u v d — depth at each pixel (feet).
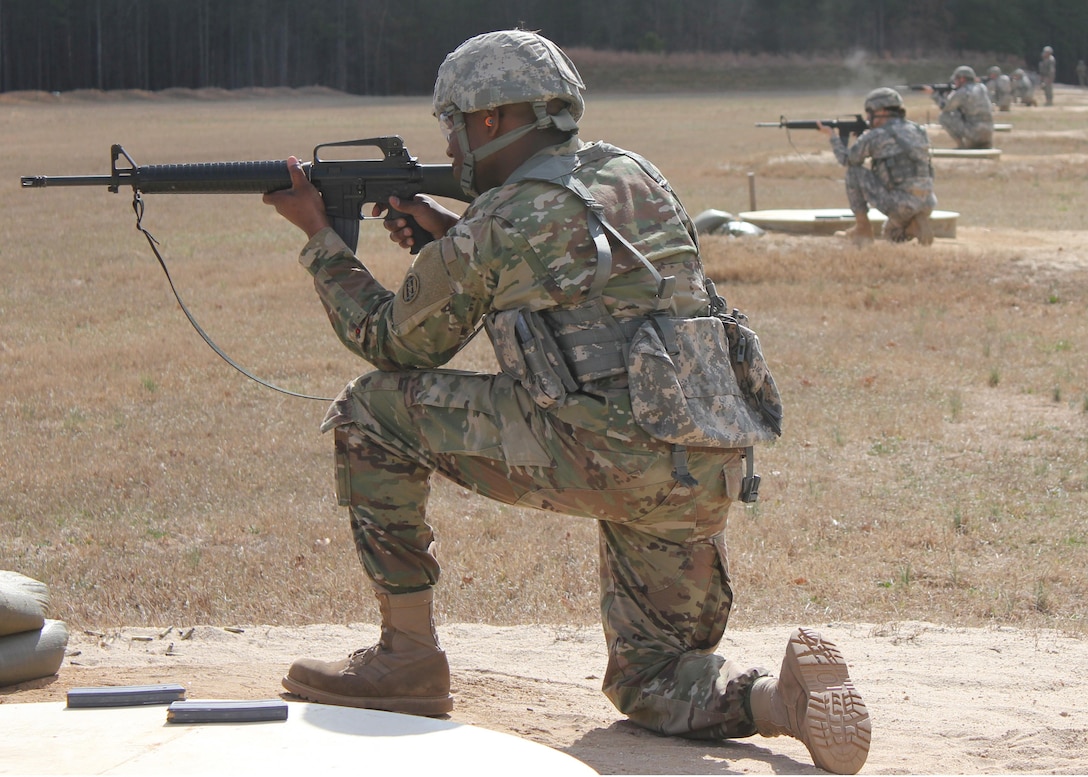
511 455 13.60
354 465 14.56
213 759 10.71
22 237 79.82
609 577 15.31
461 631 22.15
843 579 26.55
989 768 14.55
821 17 390.21
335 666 15.14
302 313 57.00
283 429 39.34
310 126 204.95
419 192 15.69
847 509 32.01
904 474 35.47
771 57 390.42
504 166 14.48
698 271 14.49
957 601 25.31
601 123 206.80
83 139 170.60
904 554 28.55
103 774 10.32
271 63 372.38
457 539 29.40
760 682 14.01
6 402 42.39
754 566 27.22
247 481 34.27
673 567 14.62
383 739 11.28
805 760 14.42
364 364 47.80
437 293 13.79
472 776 10.47
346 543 28.99
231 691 16.39
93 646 20.10
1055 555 28.53
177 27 361.71
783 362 48.29
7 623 16.56
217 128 199.72
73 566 27.37
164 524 30.76
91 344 51.24
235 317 56.18
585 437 13.38
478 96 14.12
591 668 19.52
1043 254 65.21
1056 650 20.90
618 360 13.41
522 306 13.55
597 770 13.58
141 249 75.36
